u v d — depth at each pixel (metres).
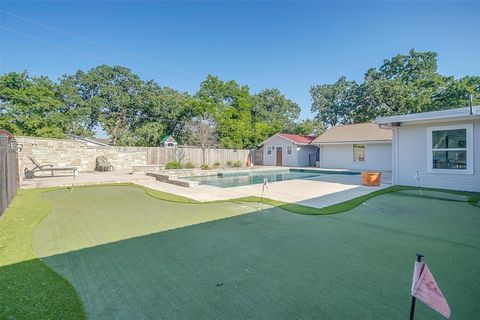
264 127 30.75
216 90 30.66
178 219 5.53
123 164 18.81
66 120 25.22
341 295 2.53
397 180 10.71
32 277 2.90
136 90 31.30
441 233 4.56
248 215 5.89
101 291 2.62
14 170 8.04
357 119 30.47
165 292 2.60
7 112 21.78
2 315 2.21
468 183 8.85
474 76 25.48
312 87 37.12
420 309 2.29
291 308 2.32
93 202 7.32
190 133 28.62
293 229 4.82
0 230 4.65
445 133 9.38
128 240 4.19
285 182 12.51
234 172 18.39
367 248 3.83
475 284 2.75
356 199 7.75
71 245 3.94
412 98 25.00
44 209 6.30
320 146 23.55
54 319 2.17
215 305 2.37
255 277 2.92
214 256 3.53
